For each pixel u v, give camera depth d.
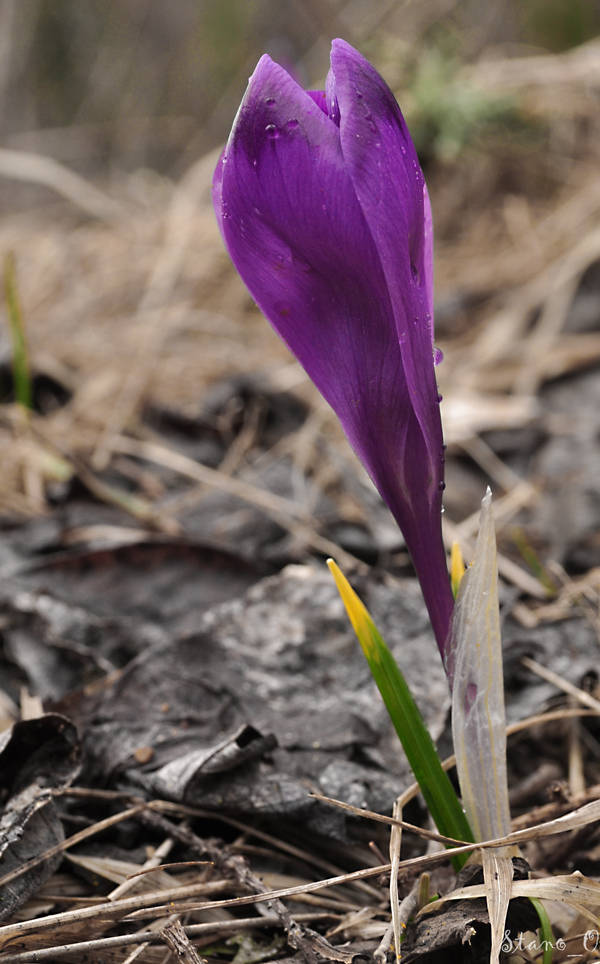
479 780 0.32
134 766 0.37
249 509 0.50
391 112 0.31
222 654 0.40
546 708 0.39
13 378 0.62
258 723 0.38
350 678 0.39
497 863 0.32
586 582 0.44
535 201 0.81
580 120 0.85
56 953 0.33
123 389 0.62
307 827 0.36
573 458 0.53
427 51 0.85
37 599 0.42
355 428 0.31
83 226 0.94
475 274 0.73
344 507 0.50
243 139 0.30
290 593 0.42
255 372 0.63
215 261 0.78
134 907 0.34
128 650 0.41
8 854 0.34
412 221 0.31
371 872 0.33
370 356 0.31
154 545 0.44
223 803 0.36
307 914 0.35
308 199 0.30
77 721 0.38
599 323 0.64
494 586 0.32
